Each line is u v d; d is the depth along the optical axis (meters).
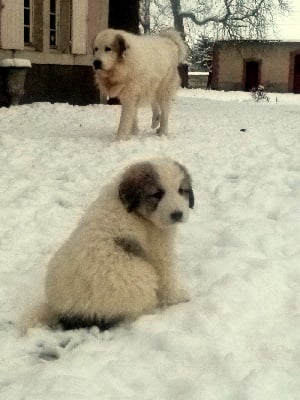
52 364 1.38
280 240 2.23
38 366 1.38
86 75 7.74
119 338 1.52
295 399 1.24
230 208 2.69
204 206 2.80
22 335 1.57
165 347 1.45
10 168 3.41
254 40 20.30
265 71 20.64
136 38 4.50
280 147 4.30
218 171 3.46
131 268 1.54
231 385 1.28
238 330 1.55
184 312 1.64
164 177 1.62
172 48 4.83
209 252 2.15
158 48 4.63
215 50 20.92
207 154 3.97
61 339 1.53
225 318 1.60
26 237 2.36
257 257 2.08
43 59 7.17
